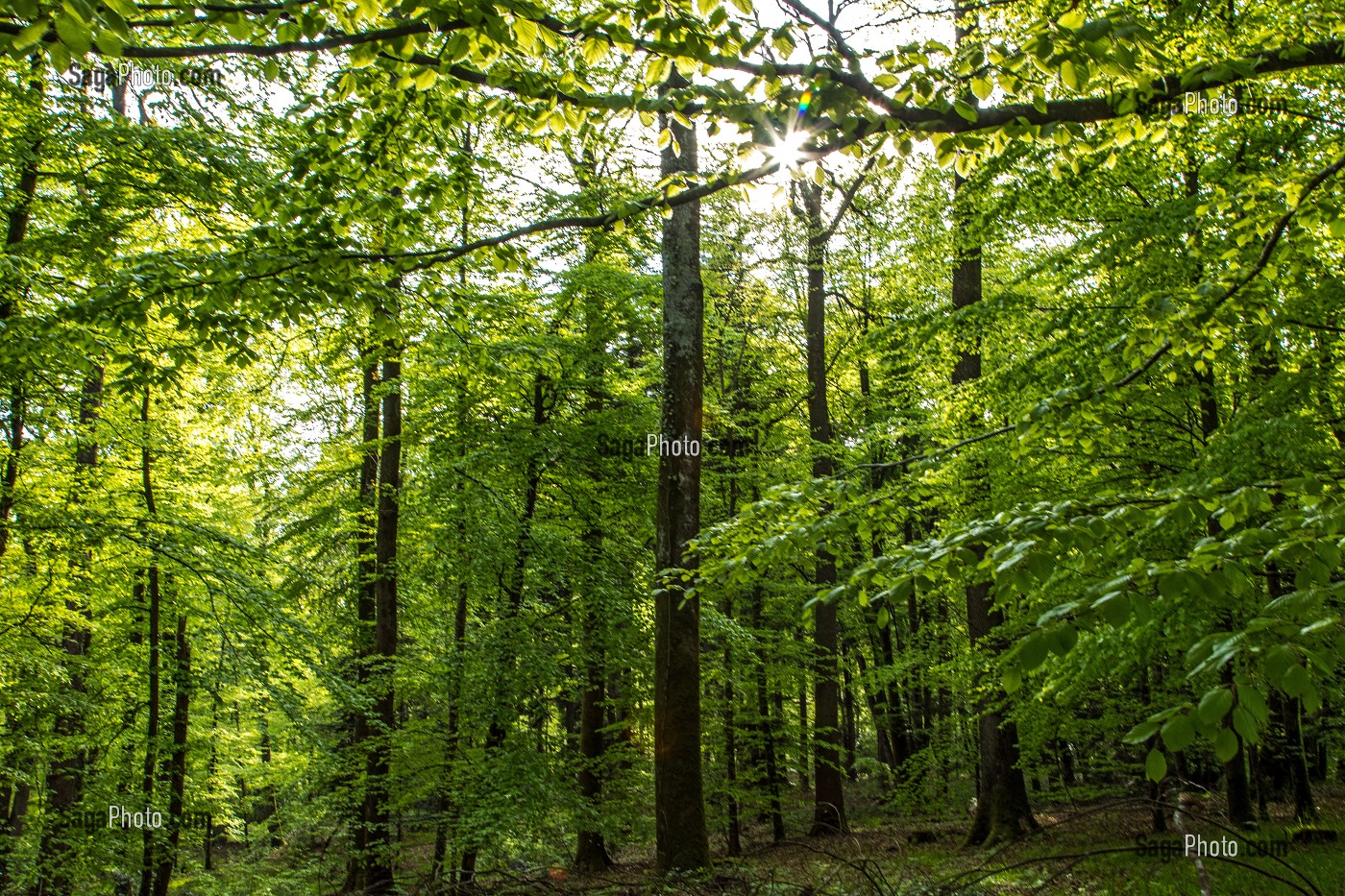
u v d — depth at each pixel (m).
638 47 3.73
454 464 11.80
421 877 11.53
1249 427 6.64
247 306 5.12
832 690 15.37
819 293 16.38
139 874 12.54
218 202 8.77
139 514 9.77
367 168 5.51
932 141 4.16
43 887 10.57
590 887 9.43
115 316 4.93
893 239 13.07
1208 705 2.26
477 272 10.17
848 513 4.86
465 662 11.46
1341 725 14.14
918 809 18.66
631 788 13.37
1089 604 2.83
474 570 11.76
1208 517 3.71
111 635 11.84
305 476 15.14
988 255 11.53
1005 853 10.62
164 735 11.07
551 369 10.48
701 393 9.86
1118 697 10.54
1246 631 2.46
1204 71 3.94
